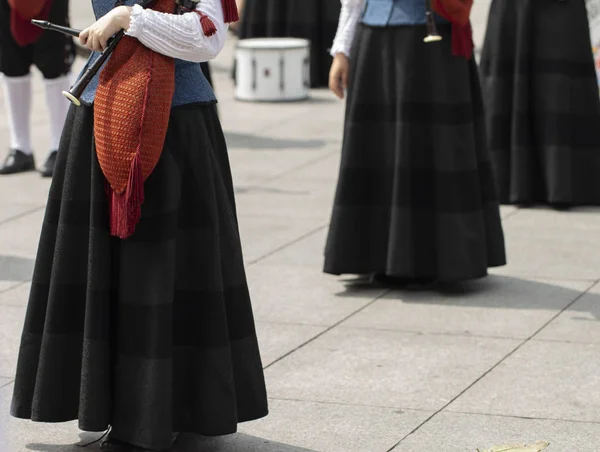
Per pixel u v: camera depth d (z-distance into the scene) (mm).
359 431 5547
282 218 9594
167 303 4918
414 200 7484
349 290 7758
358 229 7637
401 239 7477
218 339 5004
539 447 5164
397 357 6531
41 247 5125
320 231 9219
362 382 6176
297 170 11336
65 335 5035
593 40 10734
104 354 4949
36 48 11078
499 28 9680
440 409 5797
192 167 4980
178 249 4988
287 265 8328
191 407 5066
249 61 15094
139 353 4926
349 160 7578
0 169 11398
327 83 16328
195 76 5031
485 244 7570
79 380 5066
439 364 6410
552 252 8539
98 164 4910
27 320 5152
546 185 9773
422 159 7438
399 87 7371
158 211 4910
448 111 7352
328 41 16188
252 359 5207
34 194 10555
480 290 7699
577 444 5352
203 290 4996
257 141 12688
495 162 9867
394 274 7492
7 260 8562
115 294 5008
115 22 4746
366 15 7508
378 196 7594
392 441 5422
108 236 4949
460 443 5387
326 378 6234
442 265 7453
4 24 11125
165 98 4824
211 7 4848
